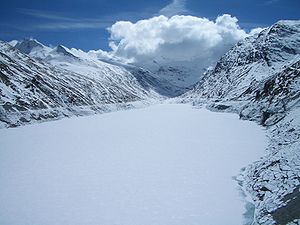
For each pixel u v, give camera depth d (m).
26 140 71.25
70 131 85.44
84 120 114.75
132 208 32.94
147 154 56.19
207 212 31.62
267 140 62.75
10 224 29.98
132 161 51.31
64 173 45.06
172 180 41.19
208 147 60.12
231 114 124.75
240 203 33.59
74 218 30.95
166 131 83.75
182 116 126.31
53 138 74.00
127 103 196.25
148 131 84.56
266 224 27.84
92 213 32.00
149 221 29.98
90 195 36.62
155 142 67.69
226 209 32.19
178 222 29.62
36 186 39.75
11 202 34.94
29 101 109.62
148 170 45.97
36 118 104.06
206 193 36.53
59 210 32.78
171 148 60.66
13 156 55.50
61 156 55.31
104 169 46.91
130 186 39.28
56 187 39.38
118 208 33.00
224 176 42.28
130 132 83.25
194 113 139.88
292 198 29.34
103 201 34.88
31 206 33.84
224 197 35.25
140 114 142.75
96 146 64.12
